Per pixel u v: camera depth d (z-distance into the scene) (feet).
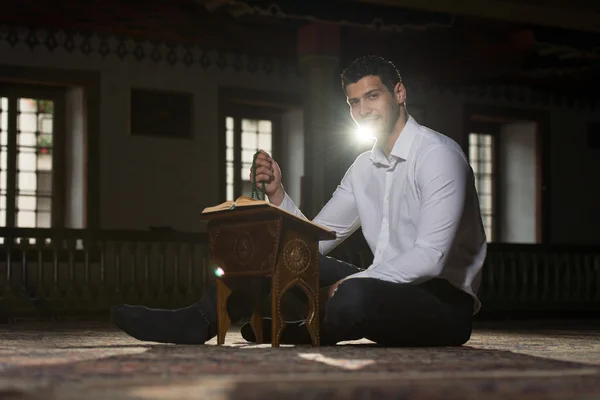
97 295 40.65
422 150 13.16
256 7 33.94
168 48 45.06
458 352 11.78
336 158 41.47
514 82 52.80
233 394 6.64
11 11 40.04
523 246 46.01
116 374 8.32
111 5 40.65
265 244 12.14
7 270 37.86
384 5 36.60
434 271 12.57
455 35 44.80
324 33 40.75
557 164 53.93
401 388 7.18
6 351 12.01
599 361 10.64
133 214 44.06
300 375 8.23
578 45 41.32
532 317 46.11
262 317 13.43
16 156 42.78
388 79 13.23
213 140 45.88
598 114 55.06
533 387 7.32
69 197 43.70
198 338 12.92
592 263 48.11
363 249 42.06
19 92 42.88
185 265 44.16
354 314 12.59
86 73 43.16
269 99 47.11
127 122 44.06
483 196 53.83
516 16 39.52
